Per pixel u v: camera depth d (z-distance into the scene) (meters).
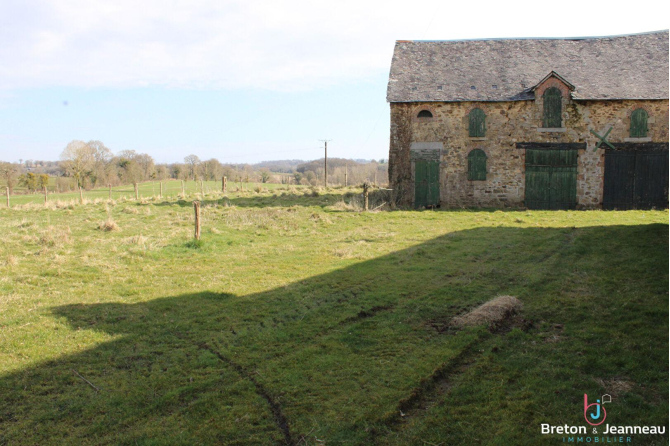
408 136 22.50
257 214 18.84
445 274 9.98
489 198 22.28
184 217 18.81
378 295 8.66
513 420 4.67
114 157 57.59
